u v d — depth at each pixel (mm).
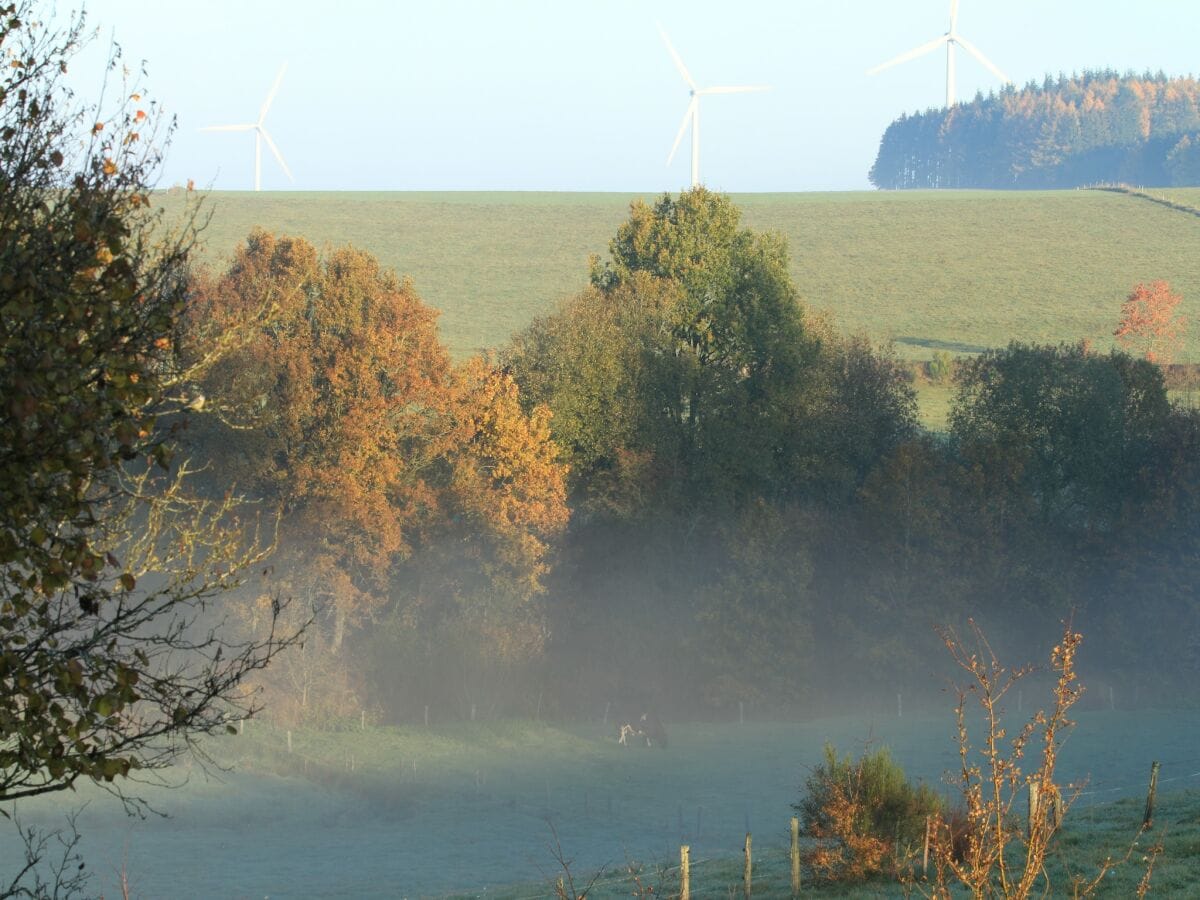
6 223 22891
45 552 22562
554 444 179250
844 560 187375
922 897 58625
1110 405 192500
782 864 81188
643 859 95312
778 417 198125
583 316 199125
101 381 22891
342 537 160375
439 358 173500
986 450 187500
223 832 108062
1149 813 72875
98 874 92625
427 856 100125
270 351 152375
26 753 22969
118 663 23906
